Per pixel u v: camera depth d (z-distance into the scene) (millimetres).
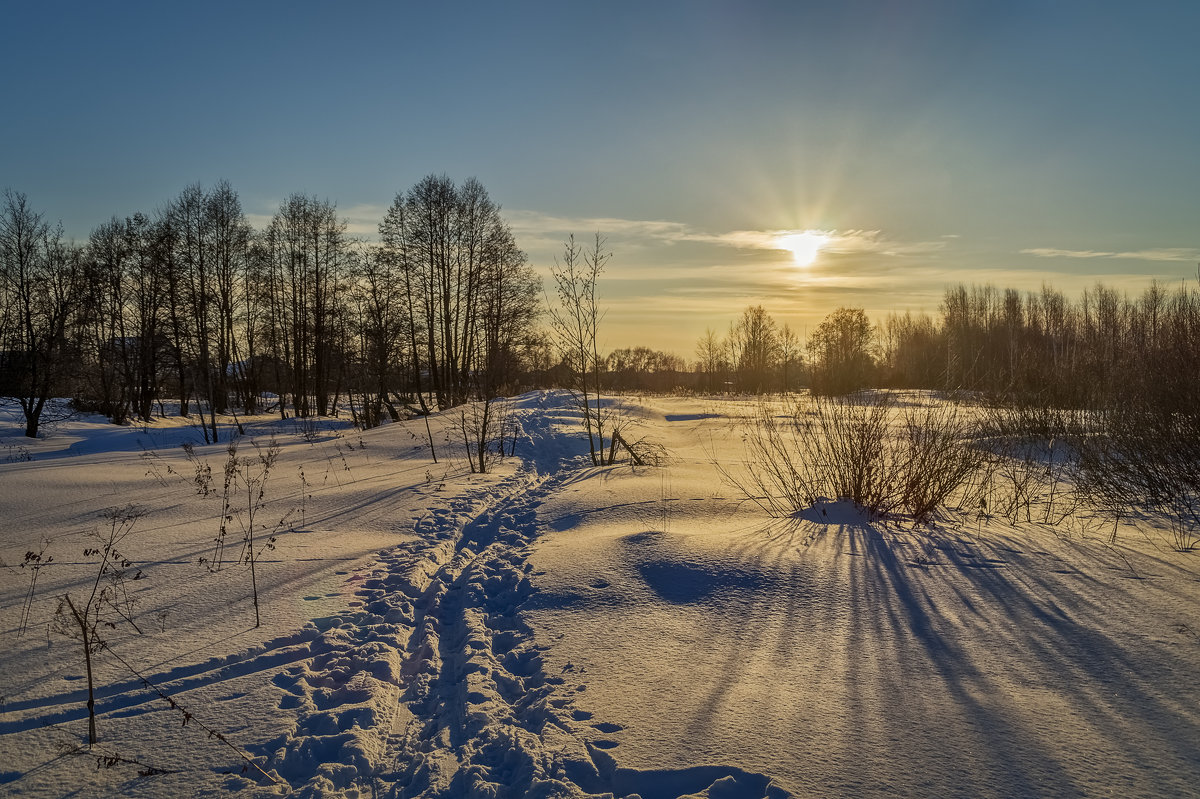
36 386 26109
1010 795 2652
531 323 33031
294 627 4773
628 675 3869
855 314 33688
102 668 4094
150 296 31344
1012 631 4176
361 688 3918
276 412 38125
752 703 3457
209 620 4883
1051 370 15016
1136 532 6598
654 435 16312
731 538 6301
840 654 3979
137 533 7359
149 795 2908
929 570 5355
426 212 33594
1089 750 2920
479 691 3814
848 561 5605
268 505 8961
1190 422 9086
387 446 15352
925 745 3014
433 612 5281
